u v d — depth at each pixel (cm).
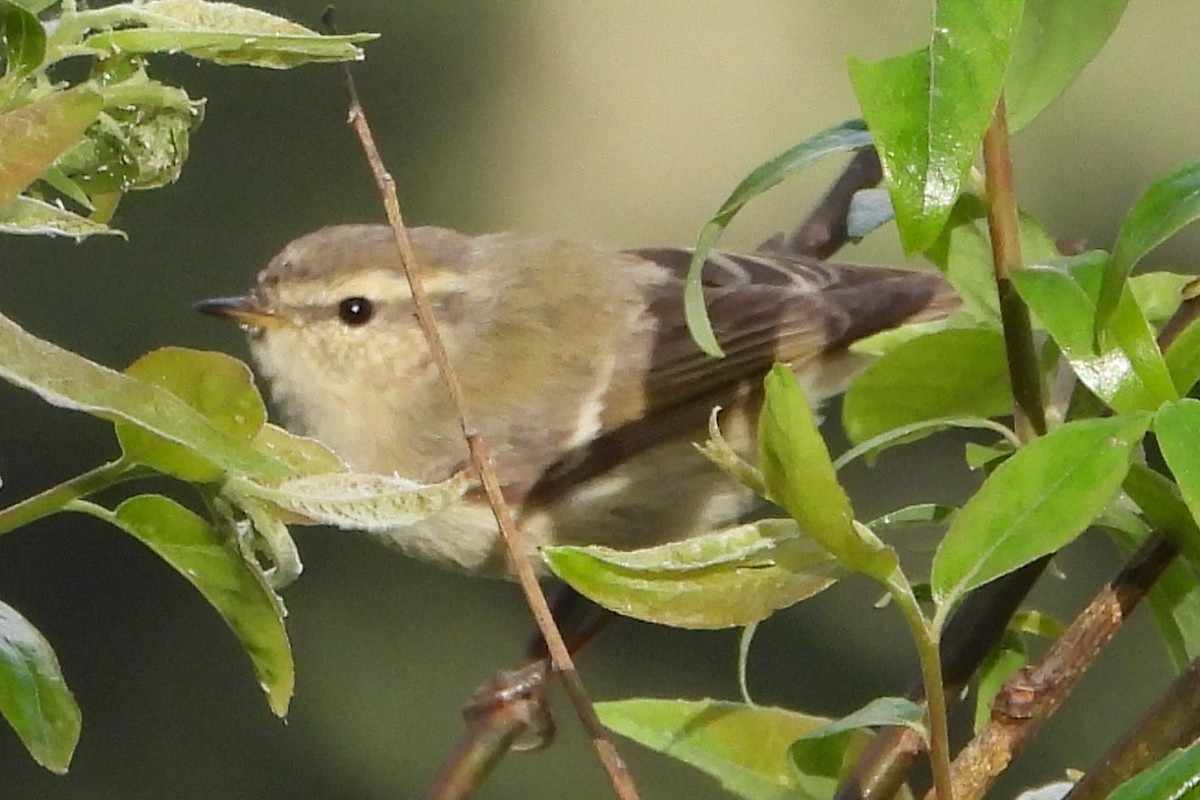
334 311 233
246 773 241
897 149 173
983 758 195
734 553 180
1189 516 200
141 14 190
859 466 240
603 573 180
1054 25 223
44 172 189
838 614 240
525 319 233
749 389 233
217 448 169
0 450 241
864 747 223
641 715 223
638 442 233
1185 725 188
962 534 176
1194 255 241
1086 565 238
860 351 228
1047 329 198
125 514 193
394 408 233
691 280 211
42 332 241
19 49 183
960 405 224
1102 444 180
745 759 223
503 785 241
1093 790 189
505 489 233
